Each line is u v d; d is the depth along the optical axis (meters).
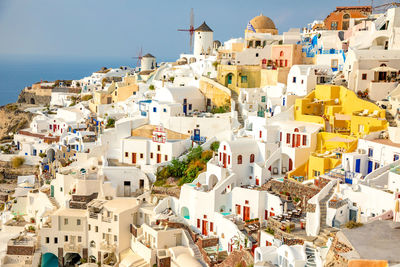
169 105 93.38
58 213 80.88
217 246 65.94
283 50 100.88
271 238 56.28
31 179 111.25
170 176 83.75
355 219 55.78
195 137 91.94
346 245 37.12
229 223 64.94
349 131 74.62
